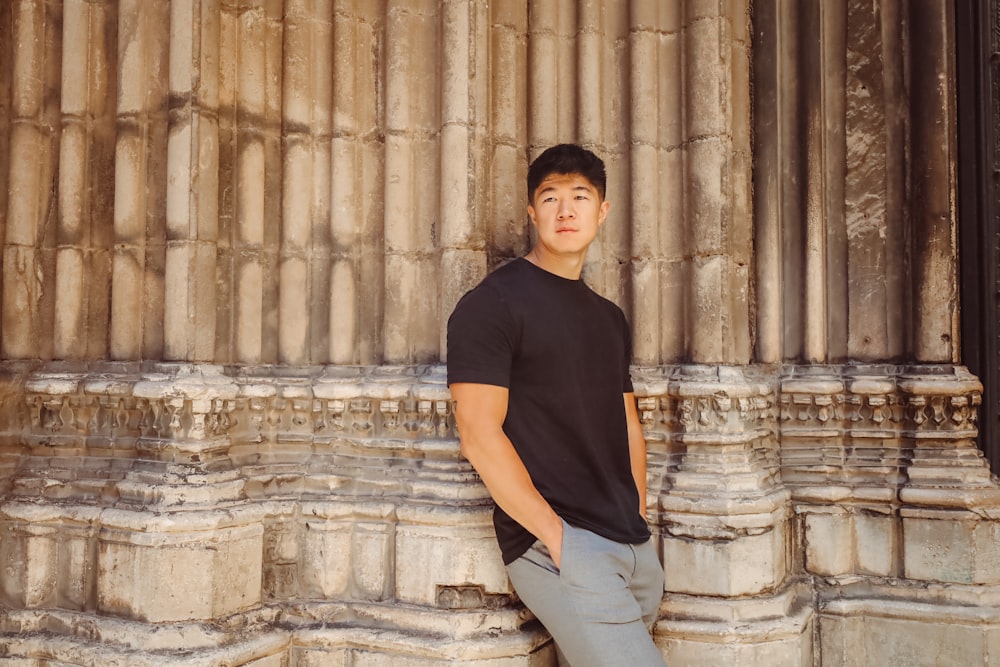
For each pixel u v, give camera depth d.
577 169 2.06
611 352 2.16
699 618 2.47
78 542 2.47
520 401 2.04
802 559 2.76
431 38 2.73
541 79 2.78
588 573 1.92
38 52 2.75
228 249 2.64
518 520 1.92
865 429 2.79
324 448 2.66
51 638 2.38
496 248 2.68
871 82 2.92
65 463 2.61
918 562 2.64
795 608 2.60
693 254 2.65
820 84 2.93
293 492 2.61
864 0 2.93
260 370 2.67
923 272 2.78
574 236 2.05
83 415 2.62
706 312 2.61
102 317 2.72
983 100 2.84
